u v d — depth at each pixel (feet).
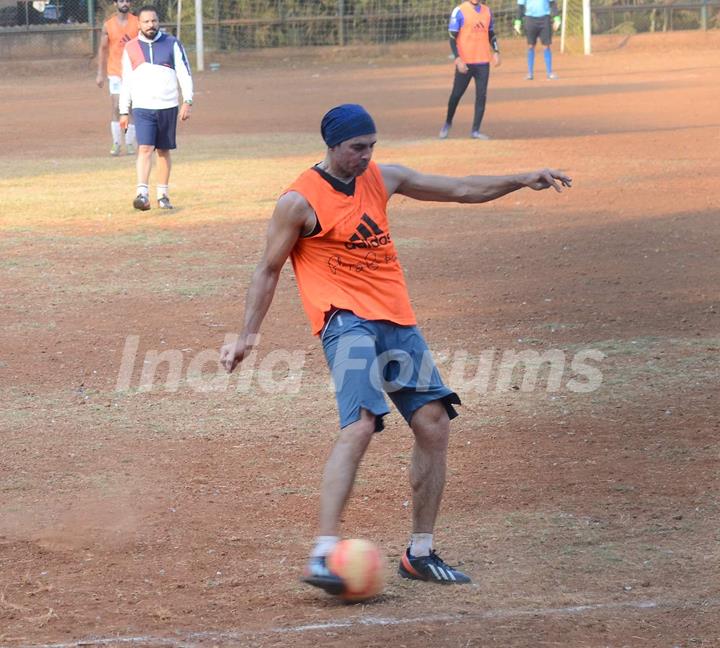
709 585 49.88
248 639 45.27
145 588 50.85
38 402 80.18
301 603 48.98
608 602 48.47
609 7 489.67
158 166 157.69
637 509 58.85
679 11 490.90
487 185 53.42
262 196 167.53
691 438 69.36
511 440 70.33
